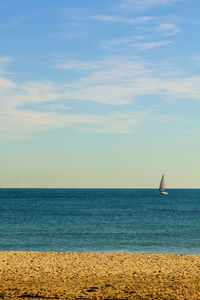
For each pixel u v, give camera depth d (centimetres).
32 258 2208
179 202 12262
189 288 1524
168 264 2070
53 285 1550
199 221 5572
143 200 13788
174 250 2917
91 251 2858
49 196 18075
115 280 1672
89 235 3850
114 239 3550
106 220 5656
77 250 2908
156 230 4341
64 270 1881
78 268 1936
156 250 2916
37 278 1692
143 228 4562
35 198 15300
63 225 4884
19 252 2423
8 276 1727
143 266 2008
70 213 7125
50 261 2122
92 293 1421
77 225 4897
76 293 1416
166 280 1678
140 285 1574
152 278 1719
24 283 1583
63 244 3216
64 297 1355
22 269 1891
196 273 1839
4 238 3591
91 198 15625
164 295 1408
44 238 3603
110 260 2175
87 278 1708
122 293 1428
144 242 3353
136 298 1359
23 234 3909
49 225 4878
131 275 1783
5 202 11750
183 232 4141
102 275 1778
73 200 13500
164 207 9356
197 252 2827
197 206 9906
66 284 1575
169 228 4566
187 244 3231
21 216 6369
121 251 2859
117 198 15725
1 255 2298
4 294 1378
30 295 1371
